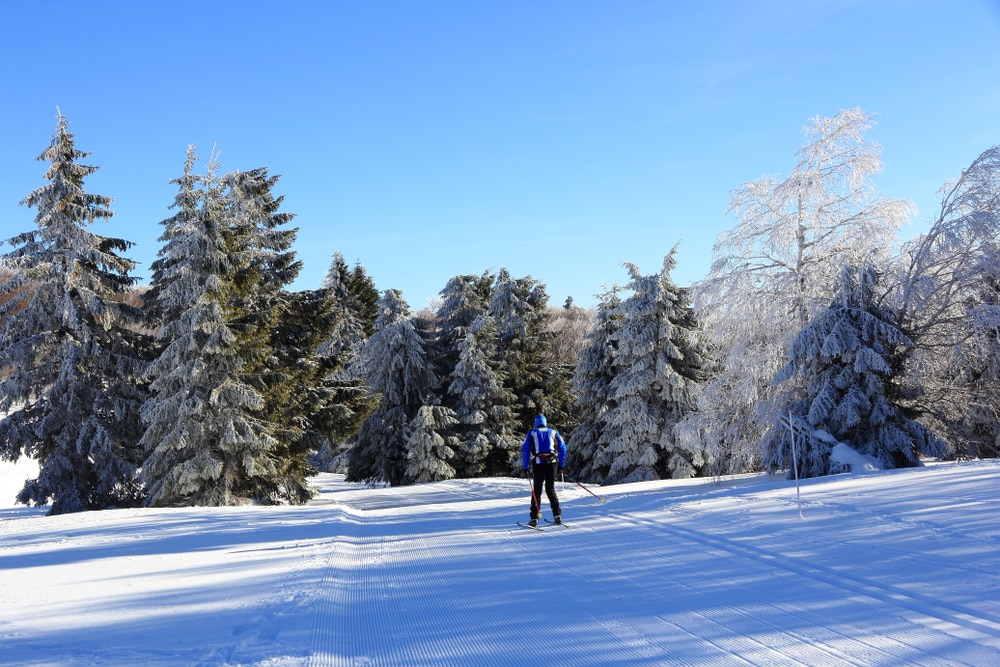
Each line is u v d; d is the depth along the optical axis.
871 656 4.18
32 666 4.27
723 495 12.69
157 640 4.86
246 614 5.58
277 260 27.69
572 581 6.49
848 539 7.73
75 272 24.91
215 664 4.29
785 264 21.36
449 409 36.72
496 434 37.88
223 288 22.95
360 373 42.47
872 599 5.42
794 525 8.86
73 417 24.75
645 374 31.55
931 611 5.04
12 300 25.28
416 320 40.00
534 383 42.81
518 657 4.39
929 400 18.66
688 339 30.67
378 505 21.56
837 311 17.33
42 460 25.34
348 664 4.31
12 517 24.98
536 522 10.70
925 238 17.64
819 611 5.17
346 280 55.97
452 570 7.27
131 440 25.75
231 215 26.20
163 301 23.89
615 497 15.32
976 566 6.15
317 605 5.78
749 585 6.05
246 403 22.64
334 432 29.34
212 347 22.22
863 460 15.83
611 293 36.69
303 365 27.36
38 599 6.36
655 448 32.16
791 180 21.00
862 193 20.95
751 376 19.95
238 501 23.16
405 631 5.03
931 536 7.46
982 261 16.75
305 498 26.72
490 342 40.50
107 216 26.31
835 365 17.48
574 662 4.25
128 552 9.66
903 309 17.27
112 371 25.55
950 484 10.73
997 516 8.04
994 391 18.16
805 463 16.75
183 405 22.31
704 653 4.33
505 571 7.09
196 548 9.80
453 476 35.25
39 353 24.86
